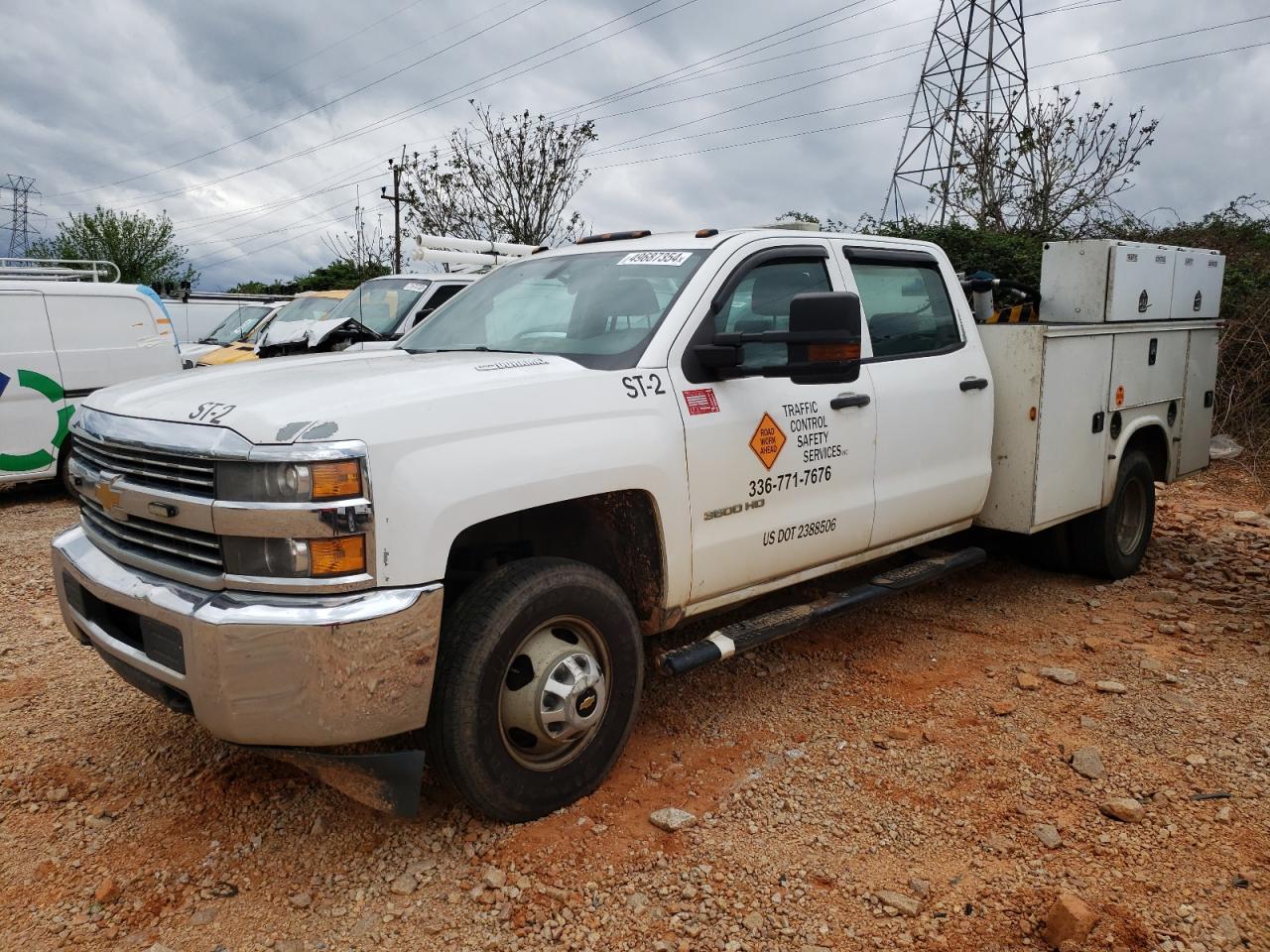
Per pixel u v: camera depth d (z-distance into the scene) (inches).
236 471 103.1
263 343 346.6
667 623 141.9
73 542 131.8
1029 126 623.5
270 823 125.3
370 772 110.7
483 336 159.5
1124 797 130.3
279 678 102.3
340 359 144.3
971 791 133.4
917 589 225.8
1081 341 203.3
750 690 167.8
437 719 114.9
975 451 192.9
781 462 151.1
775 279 159.6
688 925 105.5
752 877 114.2
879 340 176.2
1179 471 252.1
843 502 163.6
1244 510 320.2
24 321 342.0
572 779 127.4
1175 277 239.1
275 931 105.3
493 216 875.4
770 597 206.7
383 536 104.4
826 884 113.2
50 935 104.5
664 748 146.8
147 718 156.3
